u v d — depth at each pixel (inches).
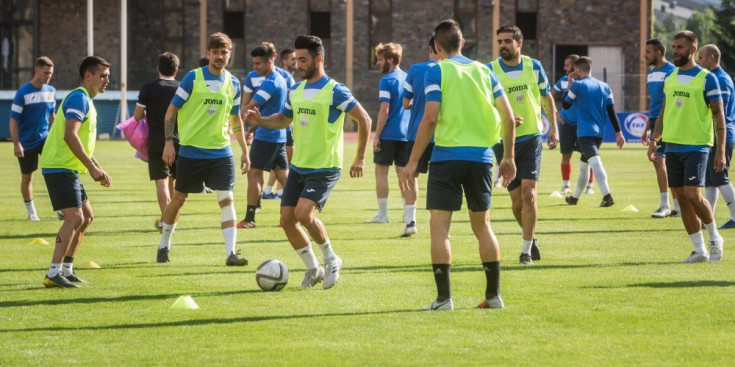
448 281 528.7
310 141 599.5
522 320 501.0
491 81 522.6
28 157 983.0
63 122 607.5
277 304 552.1
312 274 607.5
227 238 706.2
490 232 531.2
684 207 698.2
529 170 690.8
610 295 566.3
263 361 425.4
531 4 3329.2
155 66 3235.7
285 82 943.7
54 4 3063.5
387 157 951.0
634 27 3307.1
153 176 871.1
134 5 3225.9
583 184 1120.2
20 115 975.0
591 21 3312.0
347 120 3275.1
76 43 3075.8
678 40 698.8
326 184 599.5
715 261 699.4
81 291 598.9
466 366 415.2
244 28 3284.9
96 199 1190.9
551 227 914.1
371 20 3326.8
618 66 3316.9
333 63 3319.4
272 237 853.2
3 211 1079.0
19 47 3061.0
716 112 698.8
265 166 927.7
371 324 496.1
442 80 512.1
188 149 707.4
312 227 595.5
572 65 1286.9
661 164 992.9
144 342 463.2
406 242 816.3
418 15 3321.9
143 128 864.3
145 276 653.9
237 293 589.0
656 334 468.8
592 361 421.4
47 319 516.7
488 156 515.5
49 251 778.8
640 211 1058.1
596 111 1074.1
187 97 707.4
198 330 486.9
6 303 560.4
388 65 938.1
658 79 969.5
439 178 515.2
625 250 761.0
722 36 4109.3
